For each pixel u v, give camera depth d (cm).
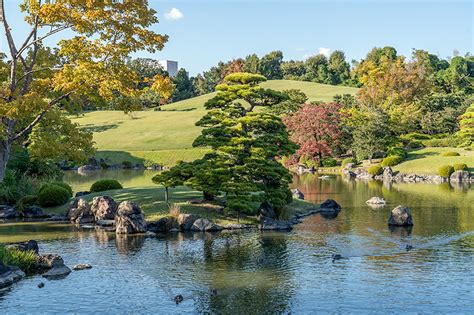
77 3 2931
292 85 19400
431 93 13362
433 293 2425
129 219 3859
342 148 10756
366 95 13175
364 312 2191
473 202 5528
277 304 2294
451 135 10662
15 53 2962
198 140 4484
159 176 4434
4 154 3033
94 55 3031
